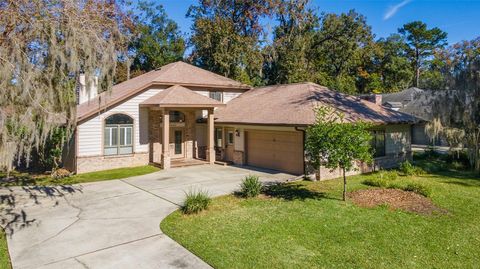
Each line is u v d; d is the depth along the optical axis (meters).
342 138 10.59
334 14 40.59
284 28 37.25
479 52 17.00
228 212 10.09
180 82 21.61
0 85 8.60
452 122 18.00
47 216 10.09
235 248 7.41
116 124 19.06
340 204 10.88
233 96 24.92
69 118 10.80
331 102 18.36
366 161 10.92
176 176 16.62
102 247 7.64
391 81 61.03
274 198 11.80
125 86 23.88
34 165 19.64
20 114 9.09
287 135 17.33
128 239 8.10
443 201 11.28
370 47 42.44
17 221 9.62
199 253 7.18
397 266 6.57
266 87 24.73
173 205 11.09
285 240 7.86
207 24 32.59
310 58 41.62
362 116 17.17
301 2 34.59
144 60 43.41
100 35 11.34
